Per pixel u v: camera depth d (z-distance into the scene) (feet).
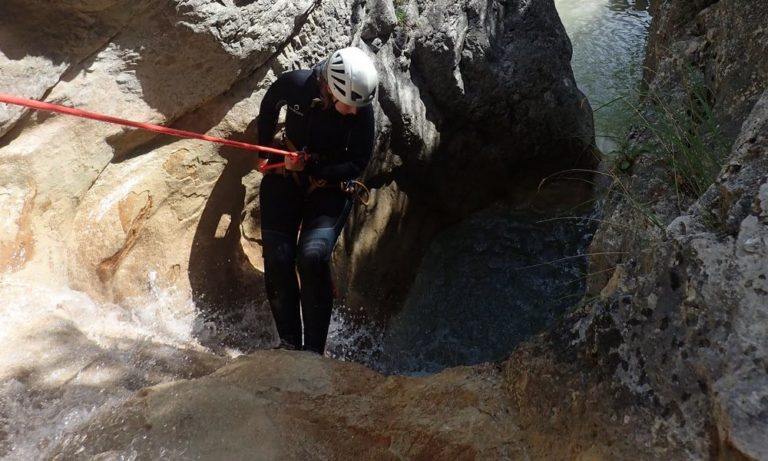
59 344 8.89
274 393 8.10
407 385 8.21
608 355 6.46
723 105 10.35
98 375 8.60
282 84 11.33
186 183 12.46
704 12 12.82
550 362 6.99
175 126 11.99
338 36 14.57
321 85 10.98
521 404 7.12
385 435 7.41
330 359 8.98
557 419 6.68
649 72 16.12
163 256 12.25
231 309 13.35
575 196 21.66
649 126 10.05
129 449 7.18
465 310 20.18
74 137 10.43
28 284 9.58
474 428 7.12
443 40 17.51
